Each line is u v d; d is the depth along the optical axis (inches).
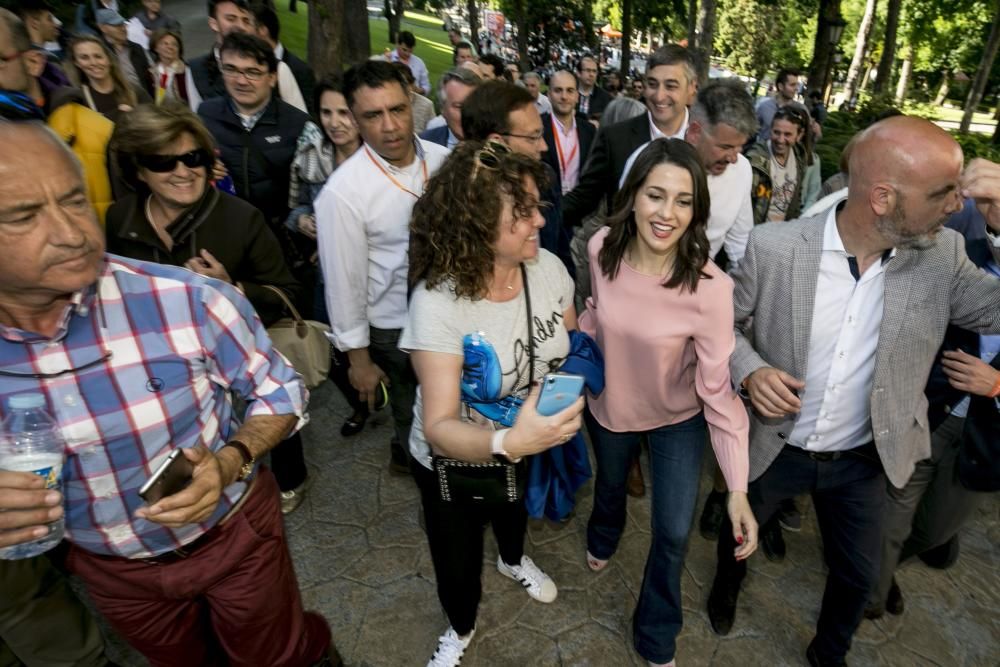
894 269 68.6
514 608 96.9
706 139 100.4
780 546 107.6
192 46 586.6
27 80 100.3
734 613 94.7
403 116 87.4
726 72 1662.2
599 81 496.1
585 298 103.0
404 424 110.1
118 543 54.3
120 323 48.4
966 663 91.1
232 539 59.6
